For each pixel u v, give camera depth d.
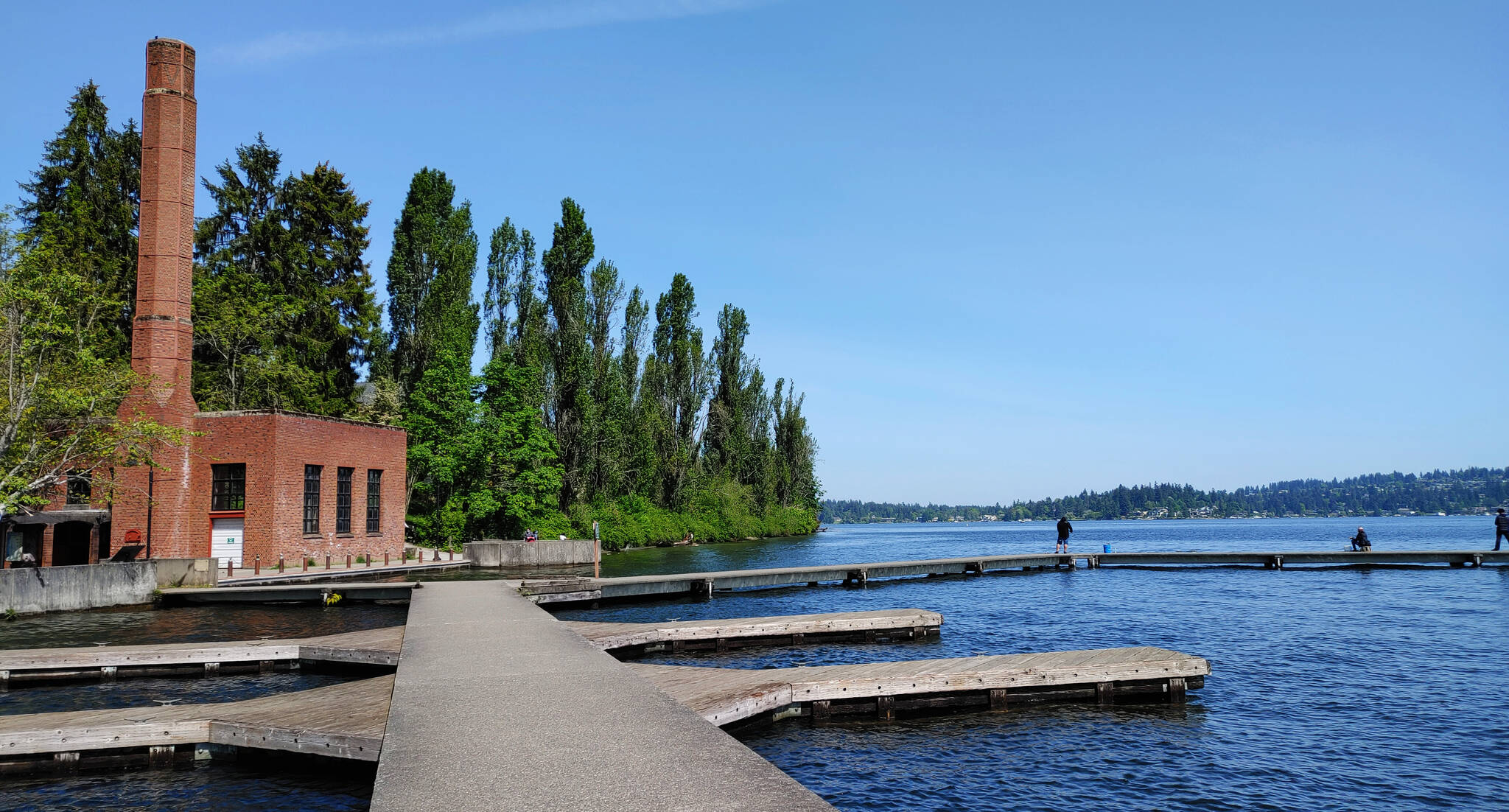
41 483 32.28
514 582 34.38
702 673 16.91
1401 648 23.58
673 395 90.94
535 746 9.18
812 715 15.91
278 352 58.91
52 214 53.31
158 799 11.88
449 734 9.65
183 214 41.53
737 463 97.88
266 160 63.66
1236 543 111.88
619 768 8.39
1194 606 33.66
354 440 47.81
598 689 12.02
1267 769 13.51
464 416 63.25
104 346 50.53
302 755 12.99
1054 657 18.42
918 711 16.48
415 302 65.25
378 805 7.37
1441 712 16.80
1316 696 18.05
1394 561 52.78
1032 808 11.97
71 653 19.30
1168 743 14.77
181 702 17.30
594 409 71.00
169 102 41.03
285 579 38.03
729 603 35.16
